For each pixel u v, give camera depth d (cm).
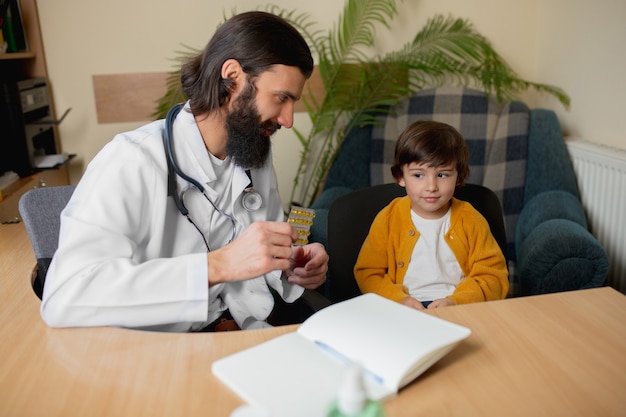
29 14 219
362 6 225
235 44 107
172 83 221
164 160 109
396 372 70
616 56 202
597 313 92
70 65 228
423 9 240
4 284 109
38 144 219
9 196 173
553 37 238
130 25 228
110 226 98
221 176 121
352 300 89
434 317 82
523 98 257
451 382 73
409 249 145
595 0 211
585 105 222
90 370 77
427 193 138
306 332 82
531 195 219
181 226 115
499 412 67
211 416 67
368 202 152
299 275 126
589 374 75
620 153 194
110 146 108
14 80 203
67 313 87
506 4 245
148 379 74
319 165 249
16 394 71
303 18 236
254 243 95
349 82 237
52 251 121
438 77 249
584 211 215
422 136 137
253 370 74
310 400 68
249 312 124
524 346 82
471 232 144
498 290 139
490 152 223
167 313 91
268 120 112
